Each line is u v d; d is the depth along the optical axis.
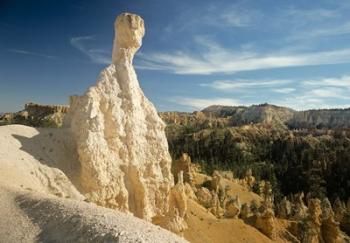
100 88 36.91
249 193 120.00
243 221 71.25
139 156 37.56
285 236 75.81
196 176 111.06
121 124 36.34
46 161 32.28
